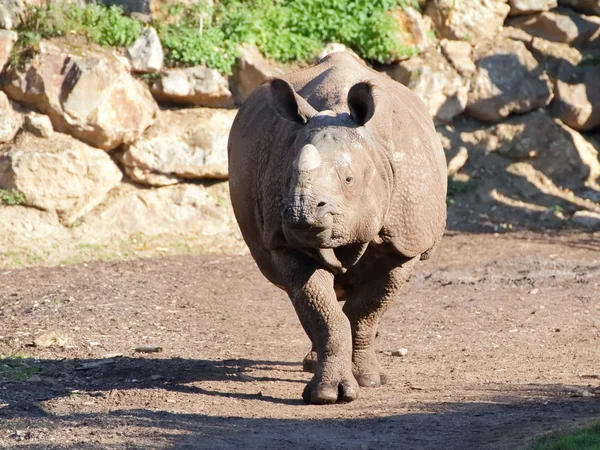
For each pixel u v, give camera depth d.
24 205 59.53
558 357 34.25
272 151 27.36
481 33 76.69
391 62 73.94
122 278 51.72
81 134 61.50
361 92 25.19
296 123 26.14
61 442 21.81
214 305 45.91
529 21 78.38
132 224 61.56
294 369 33.25
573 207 71.94
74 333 38.28
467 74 74.88
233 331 40.31
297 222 23.47
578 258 59.66
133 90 62.75
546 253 61.25
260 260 31.14
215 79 65.75
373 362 29.97
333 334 26.72
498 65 75.62
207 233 62.78
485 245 63.59
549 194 72.94
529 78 75.75
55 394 28.08
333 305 26.72
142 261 57.25
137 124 62.56
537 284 51.38
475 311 44.69
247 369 32.75
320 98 27.58
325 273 26.80
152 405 26.17
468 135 74.56
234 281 52.25
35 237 58.66
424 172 27.14
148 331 39.38
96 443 21.62
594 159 75.75
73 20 63.97
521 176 73.69
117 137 61.94
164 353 35.12
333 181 24.02
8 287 48.53
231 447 21.36
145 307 44.44
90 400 26.92
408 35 74.31
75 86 60.97
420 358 34.72
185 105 66.12
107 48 64.25
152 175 62.88
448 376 30.97
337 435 22.73
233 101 67.62
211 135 63.88
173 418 24.33
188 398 27.30
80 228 60.22
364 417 24.77
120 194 62.25
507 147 74.44
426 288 50.94
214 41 66.75
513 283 51.91
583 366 32.41
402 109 27.89
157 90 64.88
